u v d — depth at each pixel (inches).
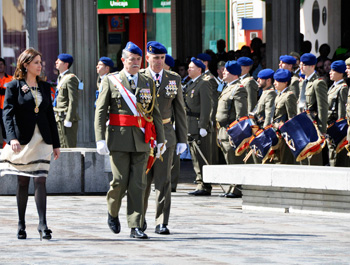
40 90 683.4
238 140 1009.5
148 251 622.2
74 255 601.3
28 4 1403.8
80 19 1378.0
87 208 899.4
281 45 1413.6
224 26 2119.8
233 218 831.7
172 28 2071.9
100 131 684.1
